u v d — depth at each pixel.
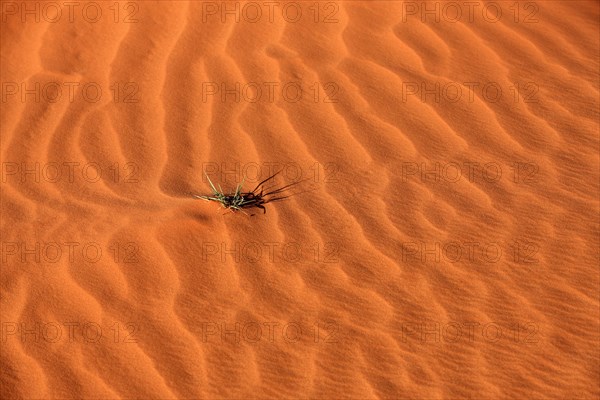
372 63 6.86
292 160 6.01
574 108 6.47
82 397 4.55
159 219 5.52
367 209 5.62
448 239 5.41
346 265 5.23
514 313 4.95
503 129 6.27
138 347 4.80
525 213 5.59
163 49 7.05
